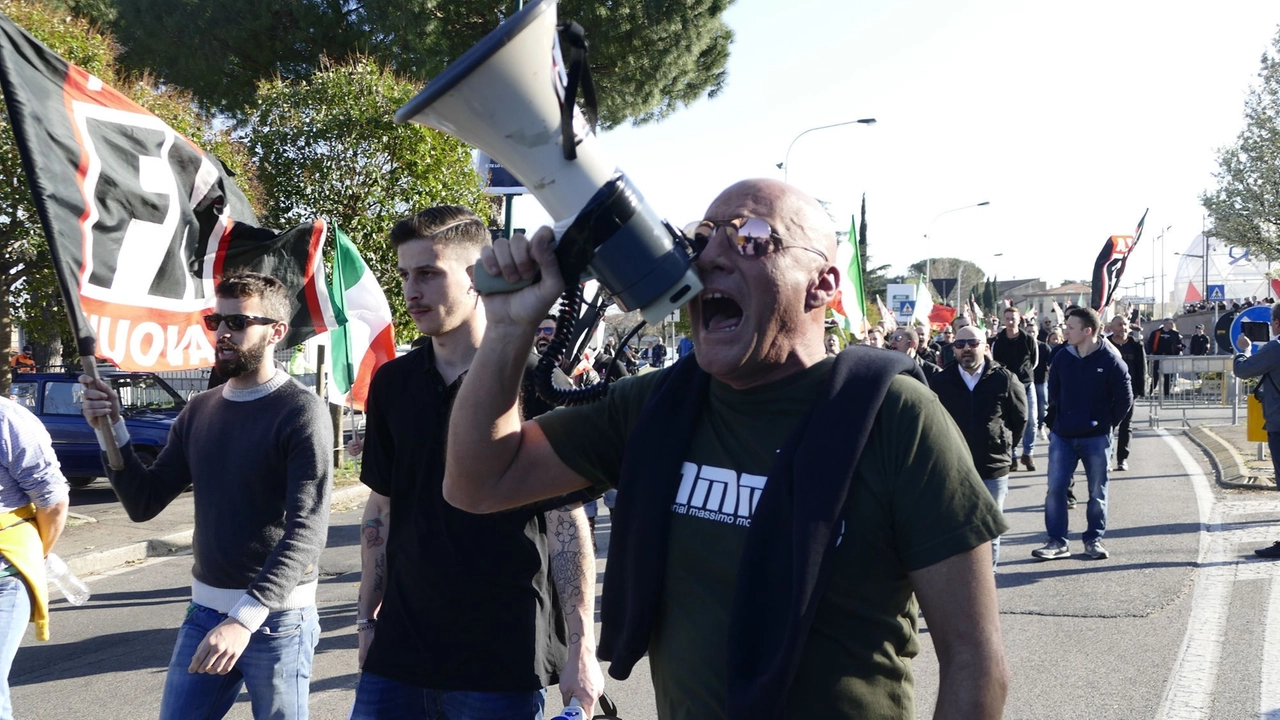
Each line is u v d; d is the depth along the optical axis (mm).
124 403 13336
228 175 4637
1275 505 9828
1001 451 7312
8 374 9930
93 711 5160
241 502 3162
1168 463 13523
